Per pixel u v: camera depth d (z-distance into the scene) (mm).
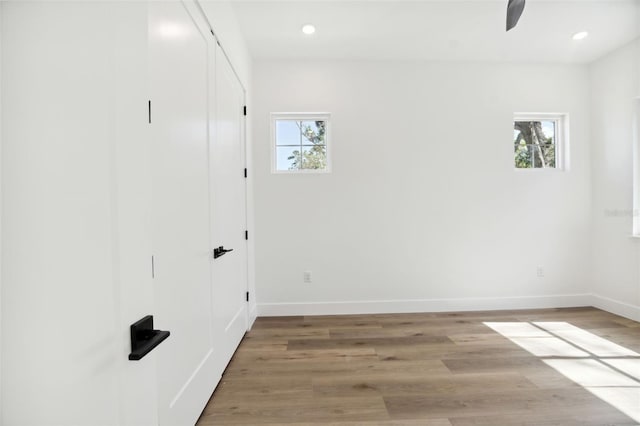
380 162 3164
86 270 489
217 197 1873
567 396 1722
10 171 416
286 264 3133
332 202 3148
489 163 3217
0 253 410
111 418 535
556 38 2791
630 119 2920
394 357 2195
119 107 552
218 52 1930
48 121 443
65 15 461
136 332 590
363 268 3168
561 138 3316
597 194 3213
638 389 1781
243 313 2572
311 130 3236
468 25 2588
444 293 3203
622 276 2998
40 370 437
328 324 2859
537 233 3250
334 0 2258
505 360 2135
